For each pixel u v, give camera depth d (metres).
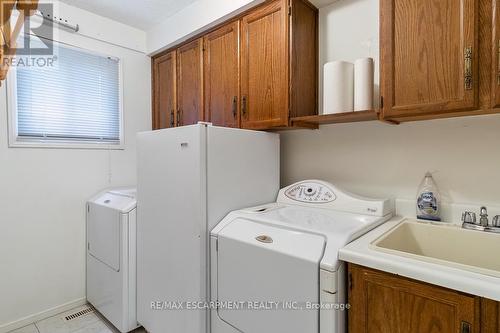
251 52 1.75
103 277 2.01
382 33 1.21
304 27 1.67
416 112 1.12
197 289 1.38
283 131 1.97
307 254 1.03
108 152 2.39
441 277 0.79
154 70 2.62
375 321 0.94
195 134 1.40
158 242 1.64
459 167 1.34
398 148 1.52
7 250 1.90
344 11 1.68
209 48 2.04
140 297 1.81
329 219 1.34
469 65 1.00
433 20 1.08
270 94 1.65
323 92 1.60
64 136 2.17
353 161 1.68
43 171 2.05
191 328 1.42
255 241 1.20
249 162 1.65
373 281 0.94
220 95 1.96
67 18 2.12
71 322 2.02
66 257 2.16
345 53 1.68
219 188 1.47
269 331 1.12
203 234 1.39
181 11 2.20
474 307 0.76
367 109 1.37
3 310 1.89
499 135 1.24
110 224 1.92
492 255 1.14
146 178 1.75
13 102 1.91
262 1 1.67
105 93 2.39
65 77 2.16
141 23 2.44
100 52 2.32
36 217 2.02
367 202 1.42
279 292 1.09
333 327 0.95
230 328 1.28
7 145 1.89
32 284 2.01
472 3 0.99
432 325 0.83
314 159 1.85
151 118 2.69
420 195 1.40
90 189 2.29
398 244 1.25
